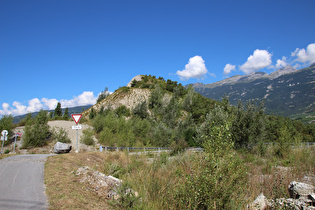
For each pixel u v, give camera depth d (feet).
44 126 92.53
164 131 125.70
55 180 21.66
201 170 17.44
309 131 146.10
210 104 275.80
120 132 115.65
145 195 19.33
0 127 87.92
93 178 21.75
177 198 17.58
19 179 22.36
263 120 57.93
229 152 19.49
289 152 41.55
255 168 33.19
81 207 15.14
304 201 17.95
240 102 67.72
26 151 82.64
